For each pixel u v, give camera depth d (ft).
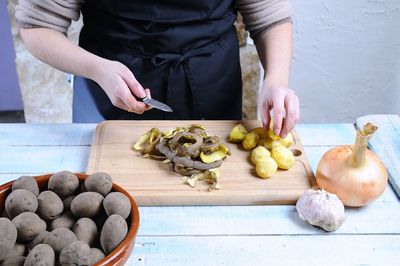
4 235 1.57
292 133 2.87
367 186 2.19
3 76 6.32
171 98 3.24
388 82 5.22
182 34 3.05
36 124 3.00
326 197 2.13
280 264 1.95
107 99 3.34
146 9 2.96
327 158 2.31
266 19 3.23
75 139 2.85
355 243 2.06
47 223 1.79
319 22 4.87
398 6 4.78
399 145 2.70
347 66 5.14
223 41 3.29
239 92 3.59
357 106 5.40
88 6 3.12
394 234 2.11
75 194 1.91
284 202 2.32
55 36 2.91
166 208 2.29
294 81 5.25
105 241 1.64
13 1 4.42
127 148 2.71
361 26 4.90
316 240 2.08
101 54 3.20
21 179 1.86
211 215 2.24
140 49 3.10
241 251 2.02
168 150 2.52
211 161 2.48
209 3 3.02
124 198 1.80
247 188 2.35
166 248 2.03
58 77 4.86
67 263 1.52
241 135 2.72
